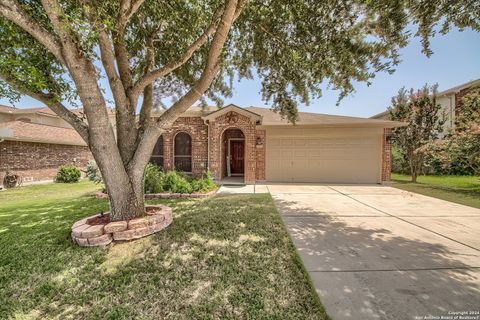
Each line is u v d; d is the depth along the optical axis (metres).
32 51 4.14
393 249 3.92
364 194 8.99
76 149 17.55
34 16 3.94
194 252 3.71
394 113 13.88
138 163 4.67
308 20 5.23
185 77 7.11
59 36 3.44
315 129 11.91
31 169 13.78
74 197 8.55
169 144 12.71
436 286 2.85
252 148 11.79
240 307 2.48
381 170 11.70
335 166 12.05
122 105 4.66
